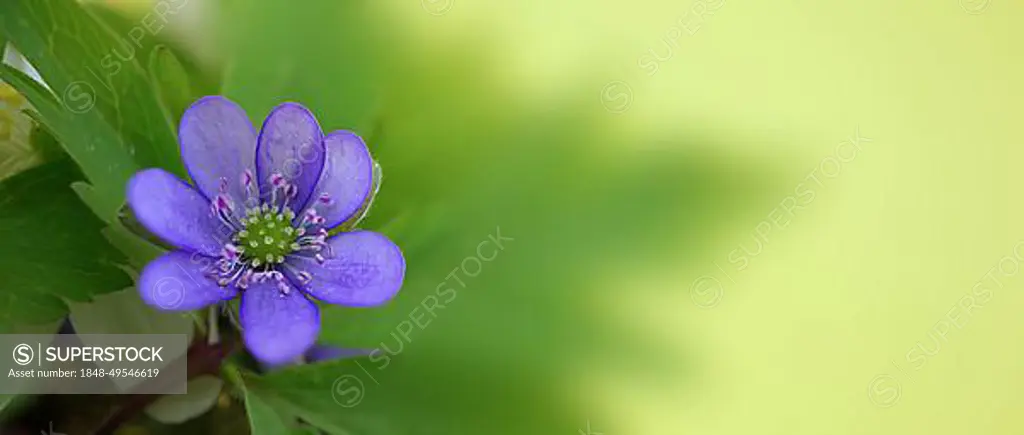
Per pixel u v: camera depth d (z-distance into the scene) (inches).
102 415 8.9
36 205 8.9
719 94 9.9
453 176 9.2
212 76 9.2
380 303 8.7
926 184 10.5
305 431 8.7
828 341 10.1
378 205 9.2
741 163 9.5
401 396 8.9
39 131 9.0
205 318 9.0
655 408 9.3
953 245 10.5
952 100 10.6
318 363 8.9
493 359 9.0
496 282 9.1
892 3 10.6
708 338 9.6
